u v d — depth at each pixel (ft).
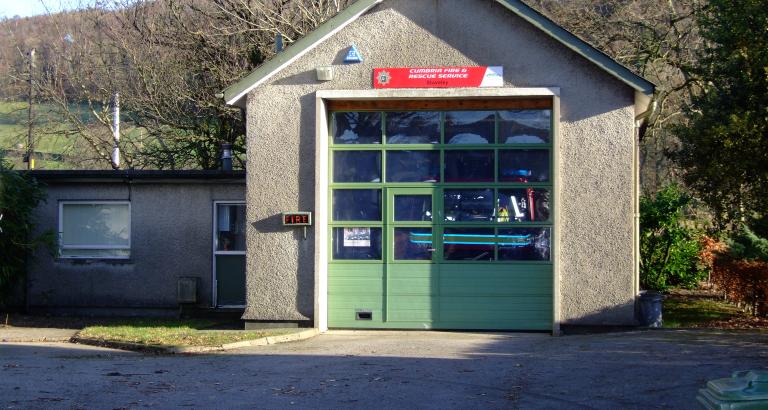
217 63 79.15
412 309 47.09
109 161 86.28
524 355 37.19
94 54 87.86
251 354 38.40
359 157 47.83
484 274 46.68
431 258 47.09
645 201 69.56
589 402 26.96
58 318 55.83
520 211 46.65
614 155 44.93
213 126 81.41
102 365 34.71
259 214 47.32
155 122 83.41
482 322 46.57
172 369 33.63
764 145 43.78
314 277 46.73
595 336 42.98
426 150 47.42
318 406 26.55
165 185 57.31
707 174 46.47
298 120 47.16
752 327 46.01
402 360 36.06
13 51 91.66
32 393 28.09
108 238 58.13
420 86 46.32
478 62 46.06
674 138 86.89
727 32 46.29
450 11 46.32
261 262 47.29
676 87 77.00
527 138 46.80
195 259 56.95
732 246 55.52
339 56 46.93
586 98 45.21
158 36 81.76
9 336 46.09
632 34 79.56
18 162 89.25
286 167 47.16
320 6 75.92
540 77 45.57
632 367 32.81
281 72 47.34
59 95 88.38
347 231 47.70
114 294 57.36
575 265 45.09
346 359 36.52
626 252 44.73
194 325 51.26
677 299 64.23
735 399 15.37
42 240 54.08
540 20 45.11
